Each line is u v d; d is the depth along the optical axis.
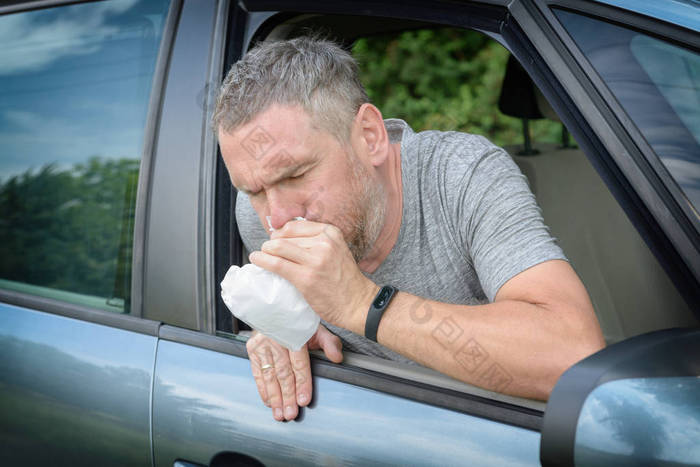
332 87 1.20
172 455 1.31
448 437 1.09
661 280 1.77
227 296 1.15
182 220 1.42
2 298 1.63
